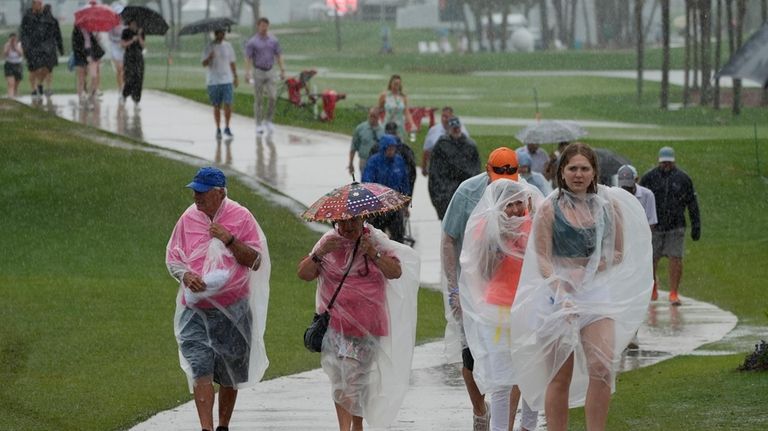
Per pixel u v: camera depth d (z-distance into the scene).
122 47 90.00
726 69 38.53
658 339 39.16
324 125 91.31
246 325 24.95
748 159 80.88
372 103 128.88
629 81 187.12
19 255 52.41
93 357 34.47
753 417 25.12
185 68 194.38
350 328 24.06
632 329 21.80
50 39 94.31
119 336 37.38
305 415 27.67
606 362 21.38
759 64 38.06
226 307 24.70
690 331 40.78
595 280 21.69
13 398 29.44
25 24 93.56
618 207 21.94
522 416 24.62
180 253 24.77
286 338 38.38
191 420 27.22
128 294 44.66
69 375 32.19
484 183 25.52
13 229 56.09
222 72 76.44
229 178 63.84
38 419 27.38
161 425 26.77
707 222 67.00
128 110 88.25
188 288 24.52
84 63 90.50
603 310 21.50
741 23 135.75
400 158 46.03
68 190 61.16
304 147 75.38
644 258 21.94
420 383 31.34
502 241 23.80
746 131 109.31
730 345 37.59
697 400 27.27
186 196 61.22
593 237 21.64
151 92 101.19
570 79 191.75
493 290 23.86
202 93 102.38
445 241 25.83
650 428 24.92
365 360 24.14
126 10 88.06
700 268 55.69
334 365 24.08
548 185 35.84
